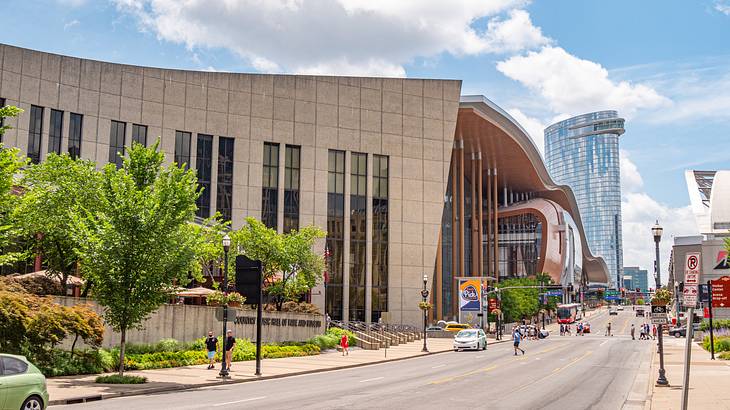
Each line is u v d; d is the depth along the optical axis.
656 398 21.42
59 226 34.72
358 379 28.70
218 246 44.06
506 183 148.00
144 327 33.56
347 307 77.81
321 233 58.00
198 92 73.19
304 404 18.80
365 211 81.06
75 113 65.00
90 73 66.25
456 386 25.27
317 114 79.56
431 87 86.38
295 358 42.25
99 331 26.75
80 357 27.73
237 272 30.64
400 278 81.56
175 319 35.94
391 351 52.62
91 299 30.53
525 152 119.62
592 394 23.28
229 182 74.00
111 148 67.12
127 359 30.56
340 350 51.69
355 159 81.62
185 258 26.52
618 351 53.38
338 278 78.31
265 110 76.69
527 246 150.75
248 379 27.81
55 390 21.50
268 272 54.69
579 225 198.12
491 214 139.50
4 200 26.33
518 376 30.42
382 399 20.41
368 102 82.81
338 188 80.06
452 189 110.00
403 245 82.31
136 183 28.48
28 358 25.05
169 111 71.19
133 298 25.59
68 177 36.47
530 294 115.62
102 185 28.89
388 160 83.25
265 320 44.97
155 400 19.92
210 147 73.50
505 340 78.75
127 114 68.38
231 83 75.25
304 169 78.00
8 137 59.75
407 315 81.25
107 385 23.50
